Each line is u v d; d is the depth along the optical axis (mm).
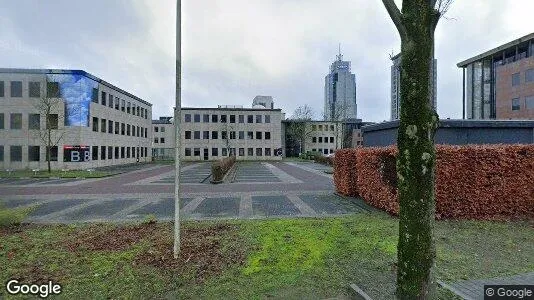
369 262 5531
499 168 8992
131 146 51531
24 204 12508
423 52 3555
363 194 11781
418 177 3527
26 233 7730
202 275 5023
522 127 13344
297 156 81625
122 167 39844
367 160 11312
